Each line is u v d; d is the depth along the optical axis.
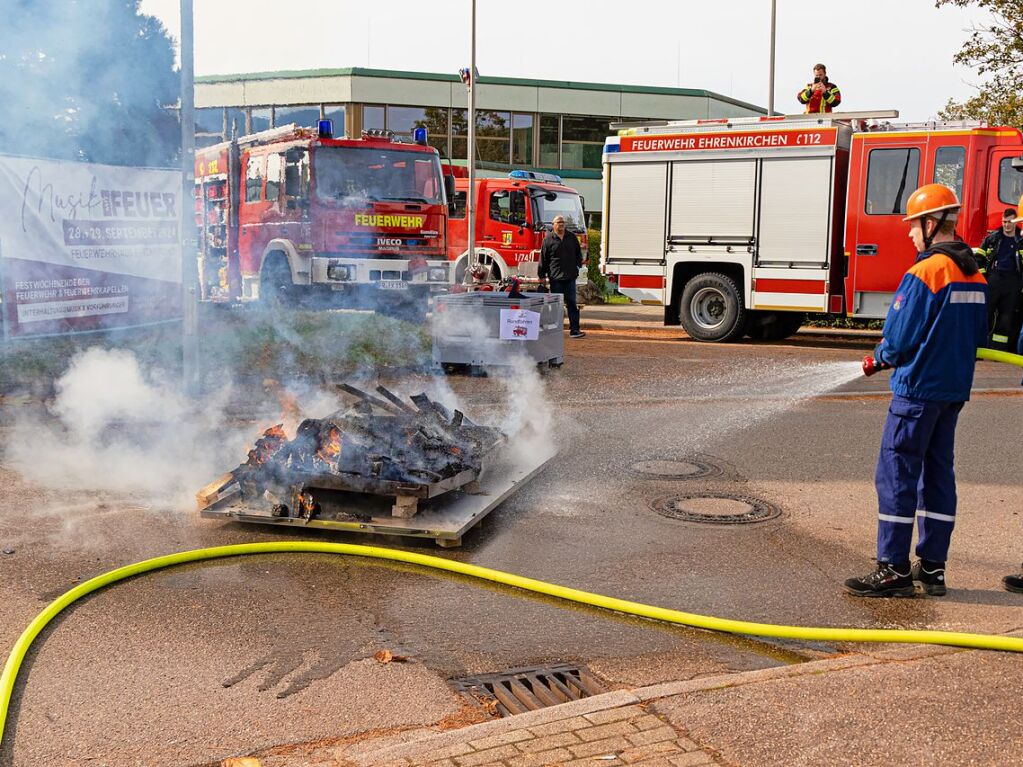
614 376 11.30
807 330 17.78
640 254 15.98
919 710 3.23
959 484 6.62
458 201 15.56
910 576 4.57
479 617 4.32
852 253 14.21
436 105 34.19
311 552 5.16
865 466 7.14
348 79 32.91
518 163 35.75
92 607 4.34
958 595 4.61
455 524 5.21
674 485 6.58
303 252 14.21
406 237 14.52
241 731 3.27
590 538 5.45
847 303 14.38
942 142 13.47
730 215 15.15
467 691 3.61
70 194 10.15
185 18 8.75
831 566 5.02
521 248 20.09
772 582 4.78
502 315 10.72
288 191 14.30
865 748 2.98
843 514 5.93
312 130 14.33
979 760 2.92
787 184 14.69
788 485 6.59
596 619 4.32
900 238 13.84
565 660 3.90
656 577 4.84
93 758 3.08
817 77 15.25
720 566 5.01
